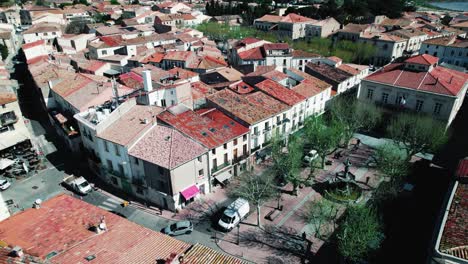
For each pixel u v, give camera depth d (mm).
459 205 37062
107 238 32312
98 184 62344
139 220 53125
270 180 59250
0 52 131625
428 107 70812
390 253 44094
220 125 62969
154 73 90500
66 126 71688
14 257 26328
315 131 64562
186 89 75438
